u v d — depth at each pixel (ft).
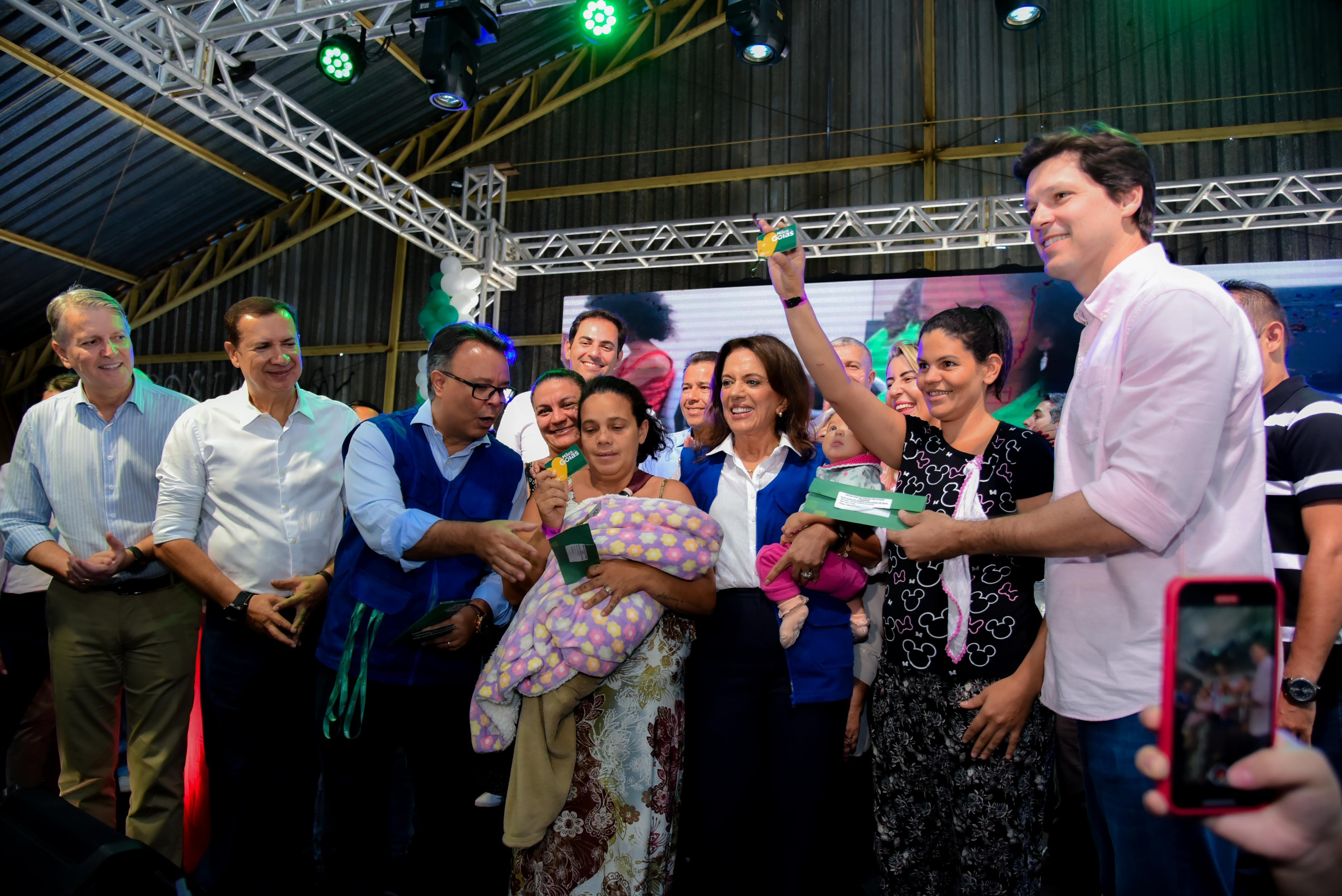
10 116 21.47
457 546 6.40
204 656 8.01
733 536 7.11
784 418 7.44
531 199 29.40
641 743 6.35
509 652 6.42
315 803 9.32
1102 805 4.38
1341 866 1.92
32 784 10.68
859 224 24.22
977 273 23.99
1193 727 2.11
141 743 8.53
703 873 6.66
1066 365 23.25
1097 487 4.11
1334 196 23.12
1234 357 4.06
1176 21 24.95
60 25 17.07
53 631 8.55
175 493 8.08
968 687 5.81
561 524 6.81
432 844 7.66
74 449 8.76
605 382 7.34
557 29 28.19
